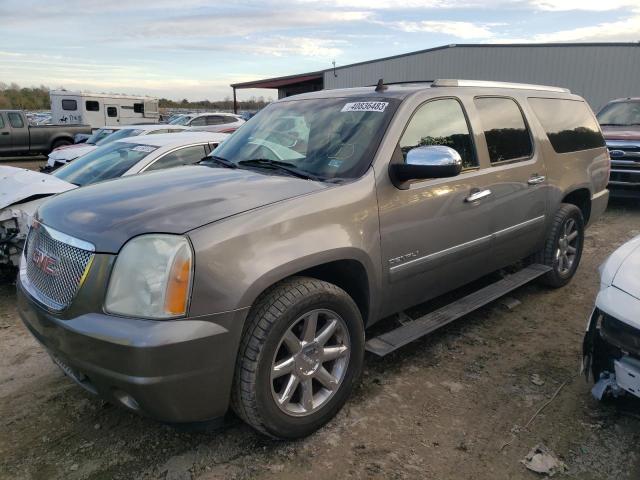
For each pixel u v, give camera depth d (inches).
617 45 839.7
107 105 1025.5
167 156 249.3
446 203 137.9
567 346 155.2
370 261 119.7
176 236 93.1
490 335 162.2
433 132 140.7
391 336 131.3
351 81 1185.4
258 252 99.0
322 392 115.1
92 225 100.2
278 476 101.7
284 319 101.3
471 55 953.5
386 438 112.6
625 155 345.1
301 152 135.6
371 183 121.2
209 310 92.6
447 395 129.0
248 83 1482.5
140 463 105.7
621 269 111.0
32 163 737.6
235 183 117.4
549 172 181.6
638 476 101.3
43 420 120.7
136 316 90.4
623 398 116.1
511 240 167.2
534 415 120.6
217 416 100.1
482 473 102.1
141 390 89.4
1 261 187.5
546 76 901.2
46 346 102.8
